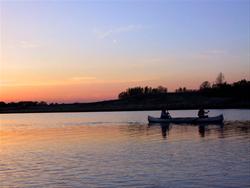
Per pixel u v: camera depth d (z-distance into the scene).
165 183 24.58
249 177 25.42
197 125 77.75
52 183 25.44
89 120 122.06
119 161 33.03
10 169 30.69
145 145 44.69
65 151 41.06
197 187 23.41
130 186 24.09
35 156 37.94
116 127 80.62
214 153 36.09
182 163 31.09
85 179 26.30
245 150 37.53
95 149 42.06
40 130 79.56
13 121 135.88
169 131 64.44
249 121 87.25
